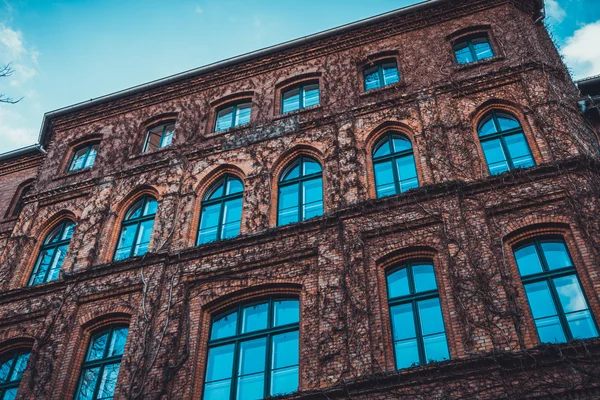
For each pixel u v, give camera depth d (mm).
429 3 19891
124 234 18047
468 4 19688
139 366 13703
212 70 21734
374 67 19719
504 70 16859
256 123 19062
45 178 21203
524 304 12133
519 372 10812
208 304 14641
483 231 13195
